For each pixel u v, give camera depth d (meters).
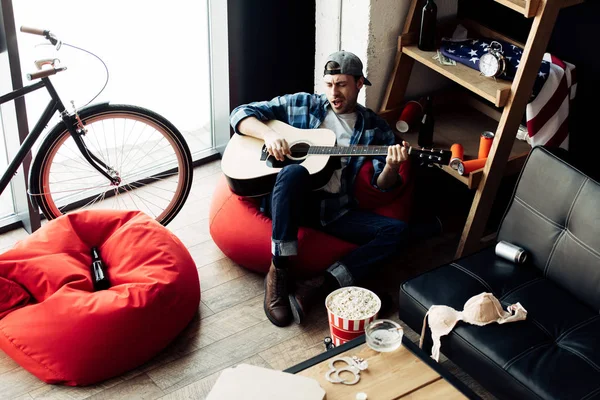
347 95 2.82
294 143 2.84
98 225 2.85
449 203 3.49
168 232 2.82
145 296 2.49
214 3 3.40
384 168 2.78
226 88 3.61
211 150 3.90
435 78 3.47
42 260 2.59
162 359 2.59
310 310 2.80
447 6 3.26
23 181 3.14
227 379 1.86
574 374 2.03
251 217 2.92
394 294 2.91
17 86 2.94
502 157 2.83
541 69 2.77
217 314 2.80
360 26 3.13
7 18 2.78
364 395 1.86
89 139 3.51
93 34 3.31
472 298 2.25
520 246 2.51
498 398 2.27
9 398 2.42
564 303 2.31
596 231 2.25
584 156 3.16
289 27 3.58
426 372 1.95
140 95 3.60
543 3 2.48
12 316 2.47
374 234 2.84
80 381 2.45
